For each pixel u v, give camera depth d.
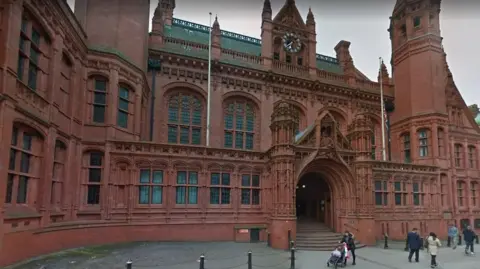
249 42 37.81
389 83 39.78
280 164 23.81
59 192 19.38
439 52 36.75
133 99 24.84
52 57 17.83
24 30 15.60
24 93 15.09
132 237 22.25
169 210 23.66
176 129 29.45
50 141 17.50
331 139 26.17
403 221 31.28
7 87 13.53
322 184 30.89
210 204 24.94
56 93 18.19
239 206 25.59
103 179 22.02
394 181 31.80
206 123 29.94
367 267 17.48
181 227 23.67
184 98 30.19
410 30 37.88
